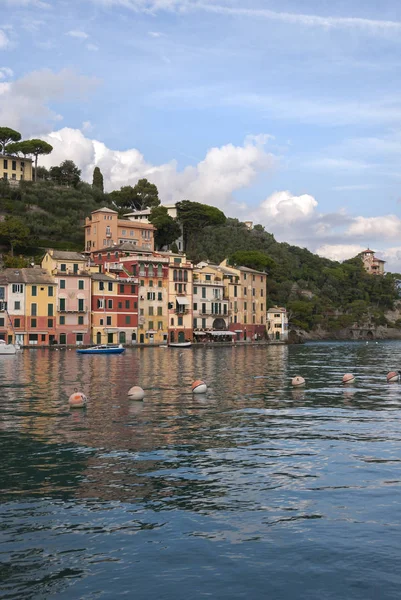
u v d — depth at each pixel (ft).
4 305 395.14
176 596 43.83
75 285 419.13
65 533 54.34
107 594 44.14
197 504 61.77
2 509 60.34
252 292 561.84
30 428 100.68
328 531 54.70
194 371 219.82
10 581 45.93
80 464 76.84
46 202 652.07
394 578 46.03
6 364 255.09
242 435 95.40
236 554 50.16
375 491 65.72
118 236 594.24
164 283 476.54
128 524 56.44
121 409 121.80
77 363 263.70
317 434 96.48
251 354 359.05
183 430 99.35
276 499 63.26
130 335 451.12
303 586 45.03
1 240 537.65
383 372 219.82
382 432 98.32
